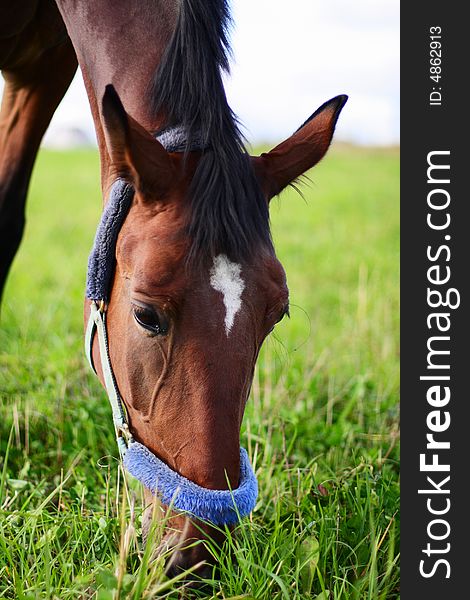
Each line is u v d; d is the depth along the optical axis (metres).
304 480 3.06
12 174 3.68
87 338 2.55
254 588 2.29
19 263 7.70
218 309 2.09
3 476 2.90
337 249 8.96
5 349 4.77
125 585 2.17
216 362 2.07
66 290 6.46
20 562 2.54
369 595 2.33
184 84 2.36
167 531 2.17
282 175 2.40
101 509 2.91
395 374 4.64
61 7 3.07
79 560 2.54
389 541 2.62
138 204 2.25
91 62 2.88
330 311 6.36
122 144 2.14
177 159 2.27
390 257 8.44
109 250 2.31
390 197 13.47
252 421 3.72
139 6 2.73
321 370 4.67
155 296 2.09
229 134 2.25
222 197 2.14
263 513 2.99
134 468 2.21
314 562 2.43
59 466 3.45
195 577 2.18
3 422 3.79
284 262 8.26
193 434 2.08
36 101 3.61
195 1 2.39
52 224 10.10
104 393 4.11
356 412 4.17
